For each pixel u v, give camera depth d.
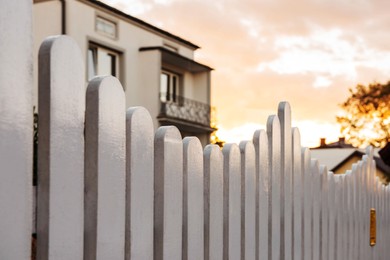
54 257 1.31
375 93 44.22
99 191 1.45
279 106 2.83
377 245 4.85
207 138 28.88
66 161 1.36
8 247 1.18
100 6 20.98
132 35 23.30
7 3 1.18
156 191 1.78
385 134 43.81
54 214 1.31
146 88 23.69
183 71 27.59
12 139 1.19
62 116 1.34
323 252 3.45
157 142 1.78
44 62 1.31
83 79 1.41
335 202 3.71
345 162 40.75
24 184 1.22
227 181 2.26
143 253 1.66
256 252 2.52
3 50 1.17
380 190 4.98
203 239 2.06
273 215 2.69
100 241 1.46
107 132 1.49
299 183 3.03
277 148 2.74
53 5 19.08
